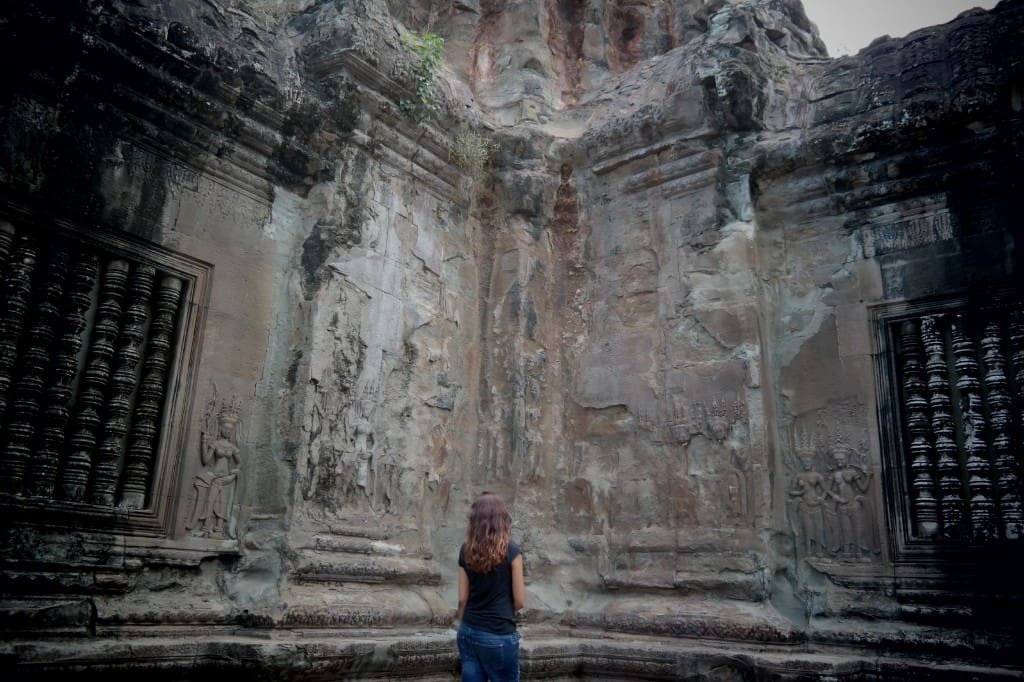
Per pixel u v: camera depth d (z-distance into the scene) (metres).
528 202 8.65
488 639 4.52
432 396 7.63
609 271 8.50
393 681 5.76
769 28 8.98
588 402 8.25
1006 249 6.68
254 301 6.66
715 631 6.66
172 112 6.22
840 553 6.91
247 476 6.35
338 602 6.09
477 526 4.72
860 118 7.56
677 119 8.20
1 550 4.93
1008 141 6.73
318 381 6.52
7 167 5.29
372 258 7.21
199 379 6.17
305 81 7.08
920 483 6.63
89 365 5.62
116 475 5.63
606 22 10.48
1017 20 7.09
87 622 5.17
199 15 6.48
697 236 7.97
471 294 8.43
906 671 5.91
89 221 5.70
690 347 7.74
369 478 6.77
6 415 5.18
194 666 5.23
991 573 6.18
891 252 7.29
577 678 6.81
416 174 7.88
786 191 7.88
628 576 7.44
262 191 6.86
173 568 5.77
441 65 8.63
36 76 5.46
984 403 6.57
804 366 7.50
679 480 7.46
